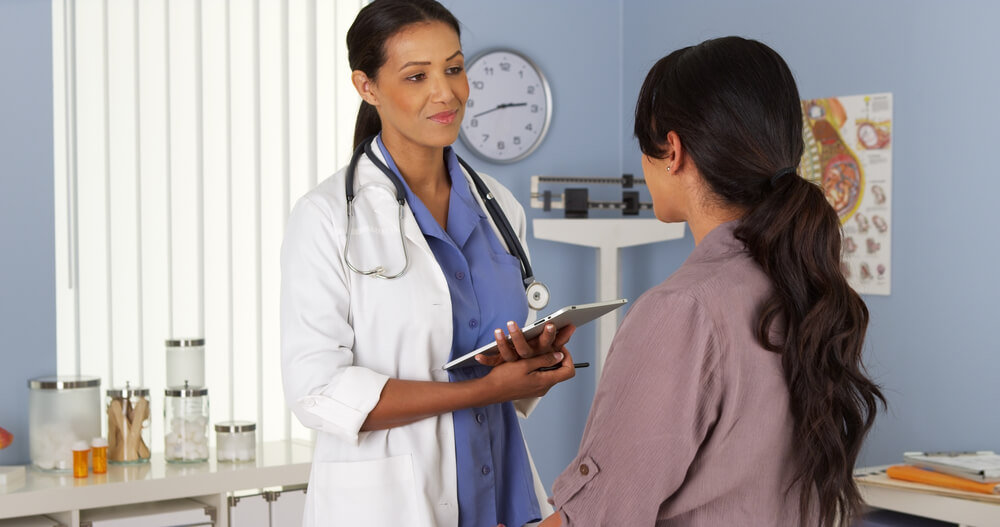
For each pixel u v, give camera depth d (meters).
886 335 3.19
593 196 3.99
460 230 1.59
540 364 1.45
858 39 3.27
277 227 3.14
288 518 2.70
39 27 2.74
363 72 1.52
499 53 3.72
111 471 2.55
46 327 2.75
